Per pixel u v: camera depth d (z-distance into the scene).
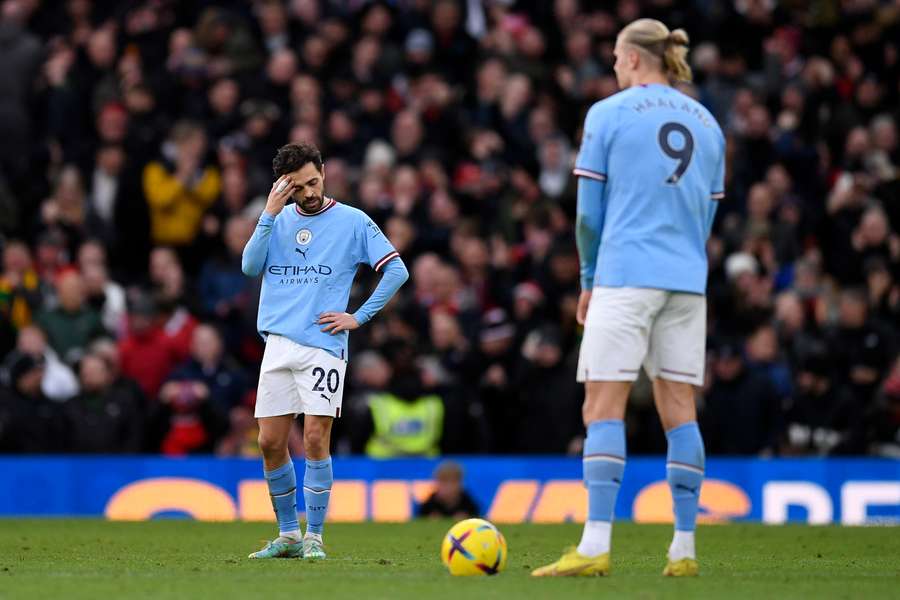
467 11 74.38
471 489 47.47
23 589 21.23
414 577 23.02
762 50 73.38
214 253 61.81
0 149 65.19
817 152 68.44
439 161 64.69
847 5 75.50
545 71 70.75
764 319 56.44
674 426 23.31
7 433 49.03
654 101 23.19
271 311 27.64
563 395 51.44
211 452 51.19
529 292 55.56
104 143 63.25
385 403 50.31
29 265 56.41
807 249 64.69
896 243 64.56
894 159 70.69
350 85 67.94
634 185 22.86
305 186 27.47
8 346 54.44
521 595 20.28
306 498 27.91
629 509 47.50
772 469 47.91
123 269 62.12
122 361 54.62
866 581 22.95
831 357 54.53
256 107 65.50
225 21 69.00
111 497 46.72
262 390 27.72
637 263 22.64
